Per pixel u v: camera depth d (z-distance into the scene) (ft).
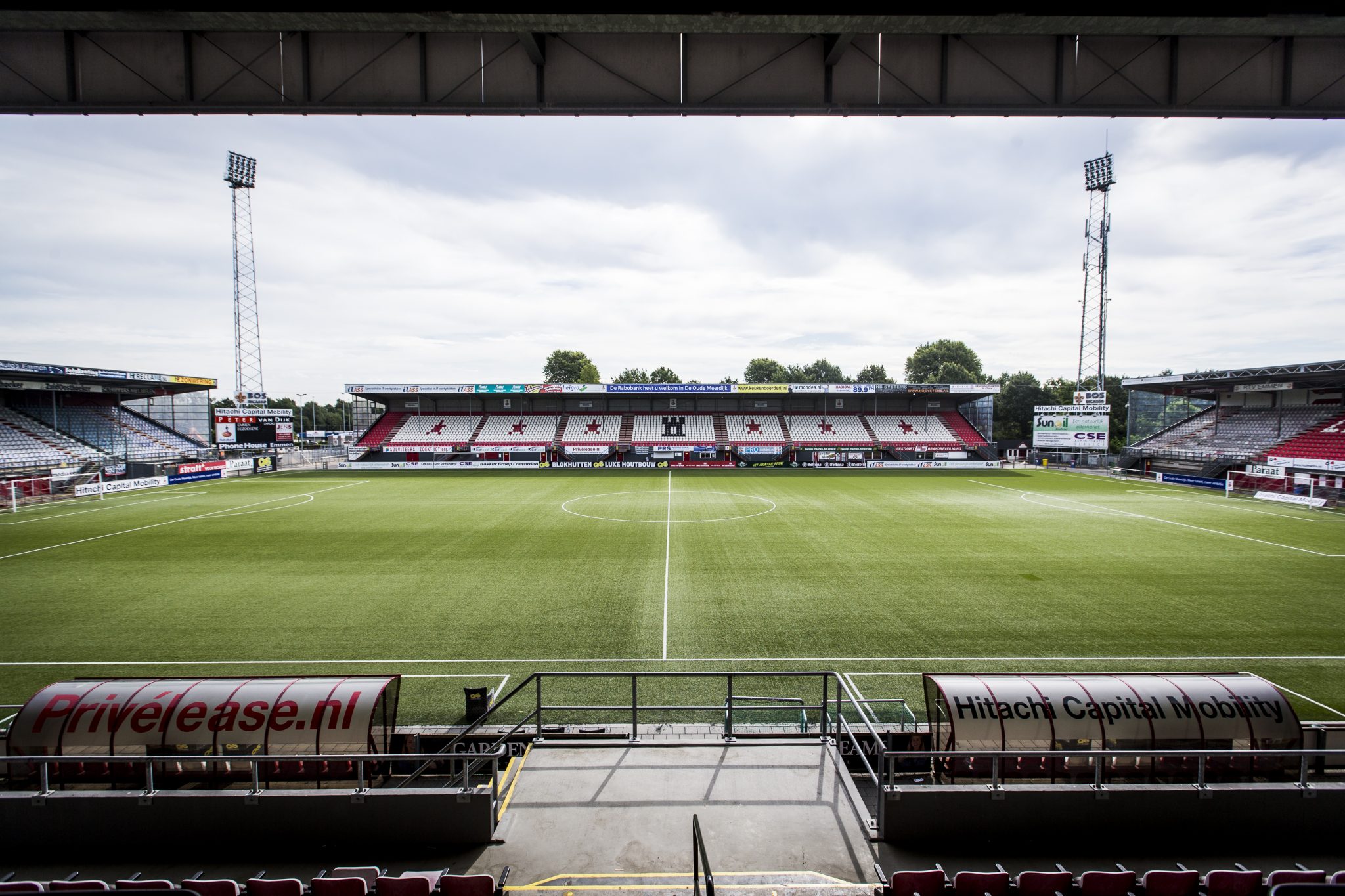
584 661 41.57
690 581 59.52
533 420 217.15
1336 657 41.73
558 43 26.25
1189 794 19.75
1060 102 26.30
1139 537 79.36
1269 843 19.88
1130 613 50.26
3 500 108.37
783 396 224.12
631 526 87.15
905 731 29.63
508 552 71.36
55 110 25.89
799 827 19.95
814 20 22.43
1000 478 156.56
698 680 38.88
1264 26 22.44
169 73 25.95
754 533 82.28
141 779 22.49
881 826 19.44
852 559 67.77
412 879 16.61
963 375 352.69
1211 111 26.25
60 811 19.90
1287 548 72.90
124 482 130.11
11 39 25.36
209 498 119.03
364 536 80.69
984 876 16.74
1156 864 19.22
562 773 22.45
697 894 15.70
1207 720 22.48
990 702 22.99
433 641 44.83
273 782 23.12
